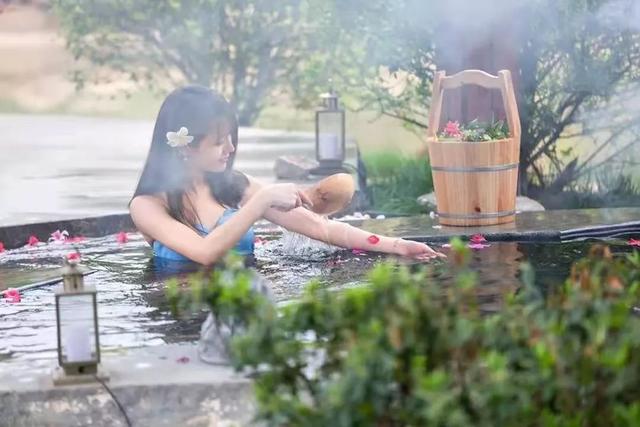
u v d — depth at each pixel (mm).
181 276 6176
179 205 6645
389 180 12703
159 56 17531
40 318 5336
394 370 3268
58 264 6855
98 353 4148
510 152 7508
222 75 17688
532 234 7191
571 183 11430
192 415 4059
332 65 13219
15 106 25000
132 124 19469
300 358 3678
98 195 10289
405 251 6637
